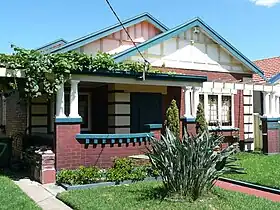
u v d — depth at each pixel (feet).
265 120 52.90
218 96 55.31
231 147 26.89
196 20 52.85
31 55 32.45
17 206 24.26
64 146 33.55
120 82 37.01
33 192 29.14
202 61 54.03
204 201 24.45
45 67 32.35
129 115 47.11
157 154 25.76
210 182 25.67
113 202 24.89
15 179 34.55
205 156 25.05
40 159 32.86
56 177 32.55
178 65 51.85
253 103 61.77
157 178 33.19
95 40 48.42
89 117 50.14
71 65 33.04
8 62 32.53
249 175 35.19
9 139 41.27
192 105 45.70
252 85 51.13
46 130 45.85
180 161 24.93
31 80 32.55
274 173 36.29
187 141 25.36
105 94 48.06
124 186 30.22
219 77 55.47
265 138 52.85
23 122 47.55
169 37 50.31
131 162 33.96
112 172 32.22
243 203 24.68
